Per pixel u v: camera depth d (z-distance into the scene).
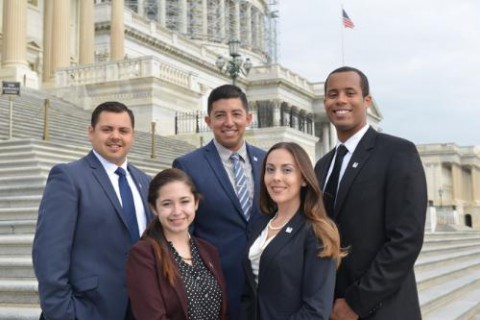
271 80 64.19
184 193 4.13
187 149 23.94
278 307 4.00
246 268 4.28
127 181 4.66
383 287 3.99
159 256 3.96
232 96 5.14
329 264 3.95
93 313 4.22
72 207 4.25
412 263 4.05
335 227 4.04
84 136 18.55
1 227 8.99
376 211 4.27
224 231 4.98
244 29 97.94
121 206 4.49
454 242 23.17
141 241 4.05
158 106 27.48
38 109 20.97
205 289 4.08
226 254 4.92
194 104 30.33
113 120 4.57
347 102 4.48
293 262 4.01
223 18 92.38
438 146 91.19
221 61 27.84
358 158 4.39
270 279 4.05
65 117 21.25
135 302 3.92
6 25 30.06
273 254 4.04
